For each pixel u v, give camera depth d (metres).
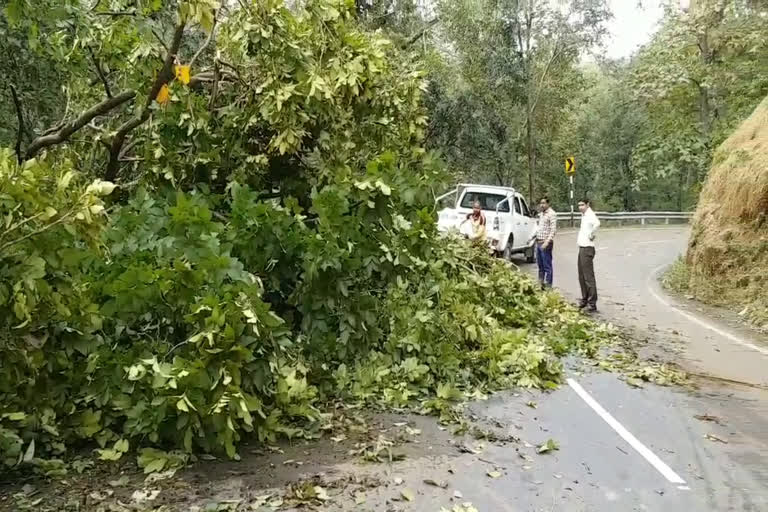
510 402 7.23
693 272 17.17
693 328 12.23
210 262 5.57
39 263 4.46
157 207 6.95
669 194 56.16
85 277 5.55
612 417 6.86
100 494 4.56
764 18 28.61
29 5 7.01
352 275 7.09
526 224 20.36
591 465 5.57
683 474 5.45
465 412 6.80
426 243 7.38
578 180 52.78
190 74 8.20
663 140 34.00
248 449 5.50
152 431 5.12
